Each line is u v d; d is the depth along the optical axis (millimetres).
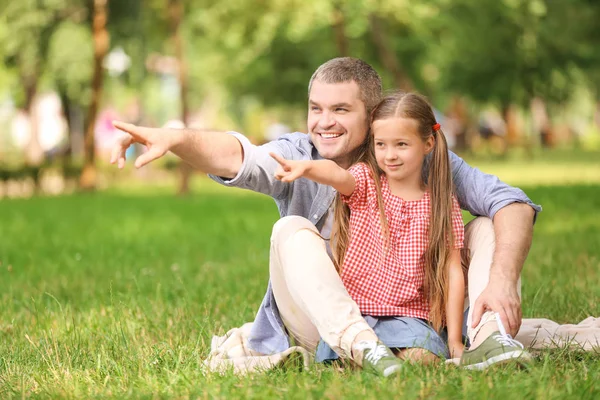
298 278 4512
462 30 32844
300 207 4883
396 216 4715
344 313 4449
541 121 57812
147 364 4797
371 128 4777
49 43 31172
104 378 4715
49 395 4332
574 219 13898
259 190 4781
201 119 69062
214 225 15680
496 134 59969
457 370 4238
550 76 38906
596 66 38406
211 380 4398
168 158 43250
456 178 5016
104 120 50219
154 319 6398
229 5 27688
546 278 7789
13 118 56625
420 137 4668
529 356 4250
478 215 5016
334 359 4648
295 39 29016
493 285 4562
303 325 4805
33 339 5938
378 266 4691
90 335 5891
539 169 33188
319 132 4871
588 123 72000
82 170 31234
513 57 37906
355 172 4715
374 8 27797
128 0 30641
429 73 45875
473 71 40000
